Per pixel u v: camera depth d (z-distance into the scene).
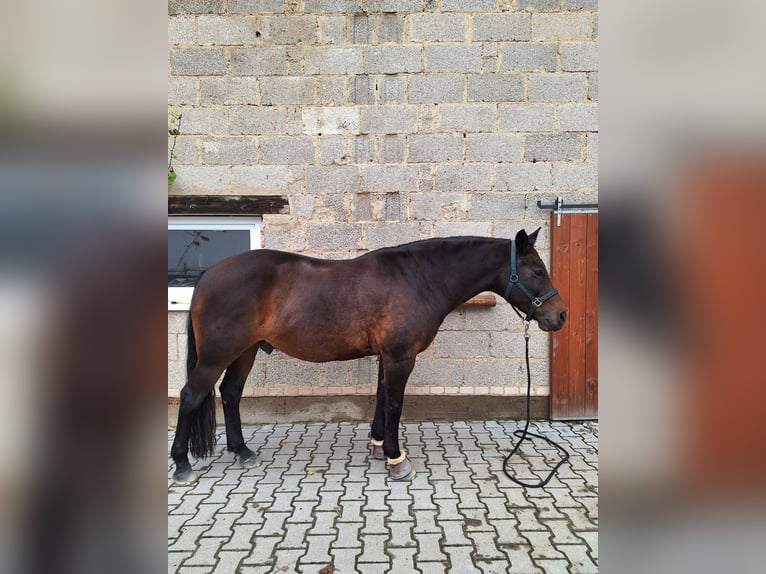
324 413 3.71
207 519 2.32
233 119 3.59
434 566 1.94
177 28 3.55
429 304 2.71
